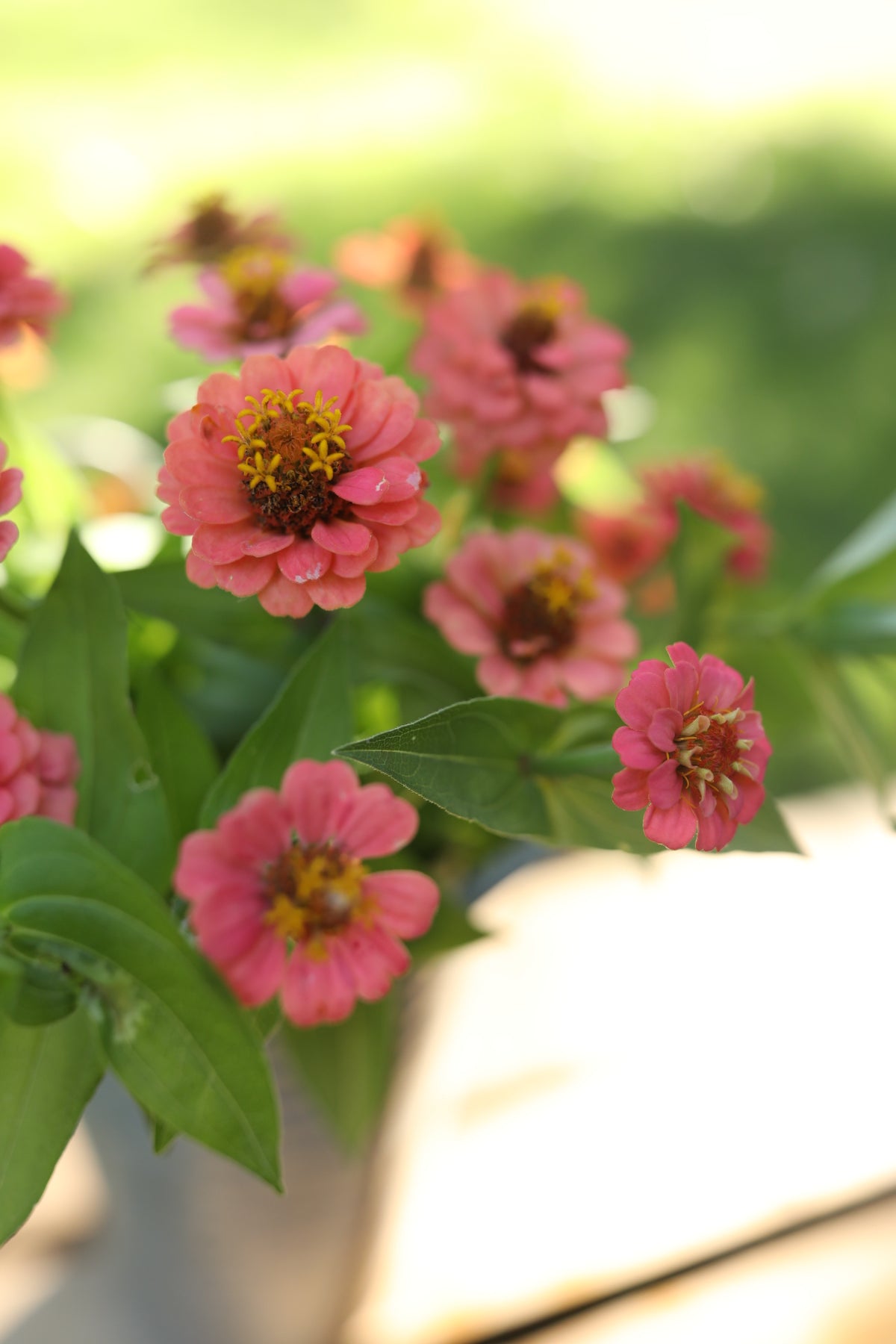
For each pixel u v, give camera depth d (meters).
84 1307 0.67
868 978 0.79
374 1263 0.67
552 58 3.24
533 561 0.56
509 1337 0.68
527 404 0.60
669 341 1.87
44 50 3.08
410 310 0.70
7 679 0.58
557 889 0.84
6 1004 0.50
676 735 0.48
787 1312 0.68
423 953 0.57
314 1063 0.56
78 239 2.03
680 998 0.78
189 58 3.10
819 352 1.83
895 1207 0.71
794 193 2.34
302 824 0.49
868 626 0.61
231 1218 0.61
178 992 0.49
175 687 0.58
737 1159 0.71
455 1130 0.73
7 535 0.49
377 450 0.50
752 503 0.65
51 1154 0.50
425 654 0.57
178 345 0.58
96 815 0.52
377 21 3.47
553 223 2.22
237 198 2.27
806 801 0.90
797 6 3.57
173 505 0.49
